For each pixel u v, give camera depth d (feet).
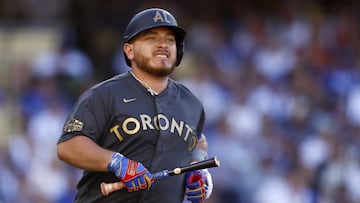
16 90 138.82
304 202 114.62
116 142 54.19
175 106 56.03
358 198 116.37
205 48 146.00
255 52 142.10
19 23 156.25
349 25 148.05
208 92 131.44
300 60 139.44
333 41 145.38
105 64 146.72
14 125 133.39
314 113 128.06
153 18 54.80
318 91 132.67
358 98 131.23
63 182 119.14
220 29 150.82
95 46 148.56
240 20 152.56
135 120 54.29
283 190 115.85
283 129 126.21
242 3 155.84
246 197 118.93
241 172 120.47
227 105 130.11
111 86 54.80
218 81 135.74
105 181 54.65
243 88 133.39
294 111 128.16
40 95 134.00
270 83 134.21
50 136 126.93
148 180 51.90
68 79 137.80
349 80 135.44
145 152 54.39
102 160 52.29
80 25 149.18
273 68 138.62
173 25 55.06
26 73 140.77
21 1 158.61
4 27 154.61
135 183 51.75
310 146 119.55
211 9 156.76
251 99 131.34
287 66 138.41
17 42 151.94
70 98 135.44
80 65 141.08
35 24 155.74
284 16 151.33
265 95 131.34
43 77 137.39
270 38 145.18
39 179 119.55
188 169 52.65
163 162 54.60
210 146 123.54
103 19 153.69
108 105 54.13
